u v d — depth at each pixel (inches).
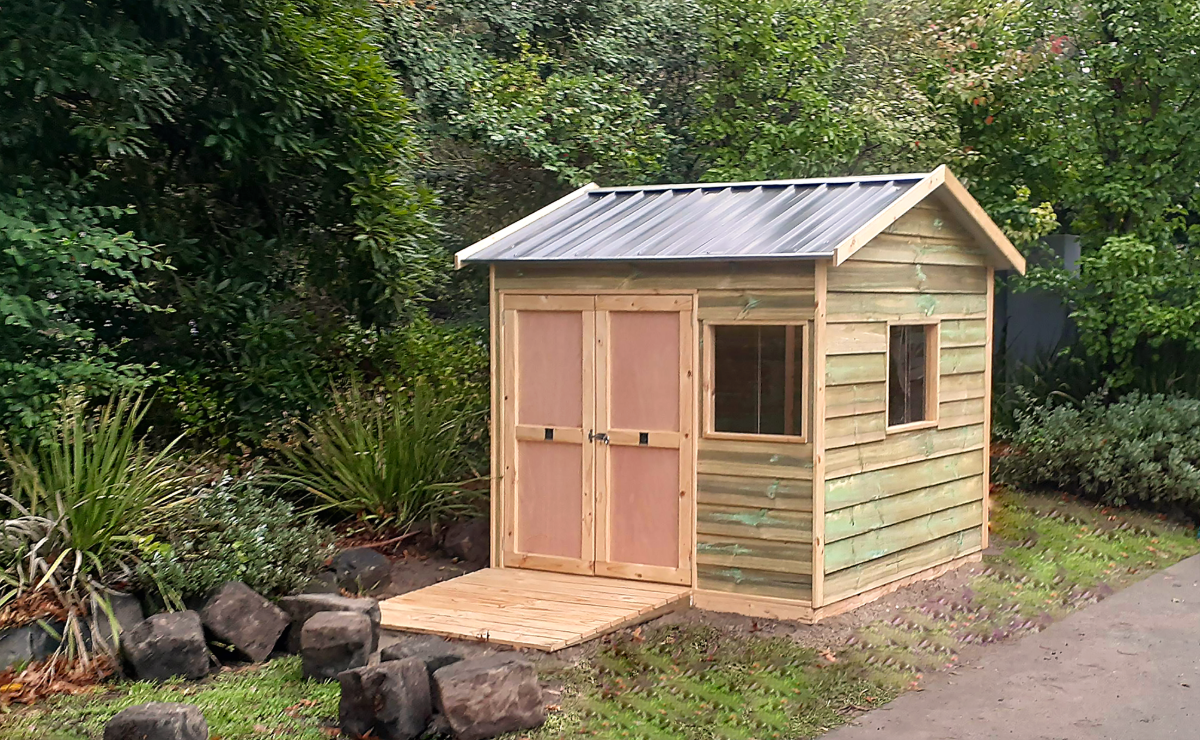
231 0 345.7
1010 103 513.7
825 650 279.0
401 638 279.3
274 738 217.8
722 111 515.8
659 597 305.0
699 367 308.8
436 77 497.4
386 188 392.2
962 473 361.1
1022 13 519.2
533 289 334.0
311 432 382.0
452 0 531.5
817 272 289.1
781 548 298.5
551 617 286.8
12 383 286.0
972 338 364.2
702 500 309.4
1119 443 458.6
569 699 242.7
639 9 576.1
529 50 559.5
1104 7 494.9
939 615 315.9
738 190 359.9
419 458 374.6
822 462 293.1
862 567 312.5
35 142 326.6
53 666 246.8
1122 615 330.3
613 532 324.5
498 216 538.9
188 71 344.2
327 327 417.7
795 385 296.7
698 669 264.8
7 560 263.3
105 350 312.8
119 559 274.7
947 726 240.1
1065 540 405.1
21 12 302.0
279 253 397.4
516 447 339.0
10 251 279.3
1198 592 357.1
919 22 563.8
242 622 265.6
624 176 504.4
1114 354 506.6
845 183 343.3
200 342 384.5
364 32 408.5
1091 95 490.9
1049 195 532.7
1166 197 496.1
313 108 368.5
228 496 310.7
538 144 483.5
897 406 329.1
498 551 342.3
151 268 361.4
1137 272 484.1
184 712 202.7
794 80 502.0
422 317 474.3
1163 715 247.6
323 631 247.9
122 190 368.2
